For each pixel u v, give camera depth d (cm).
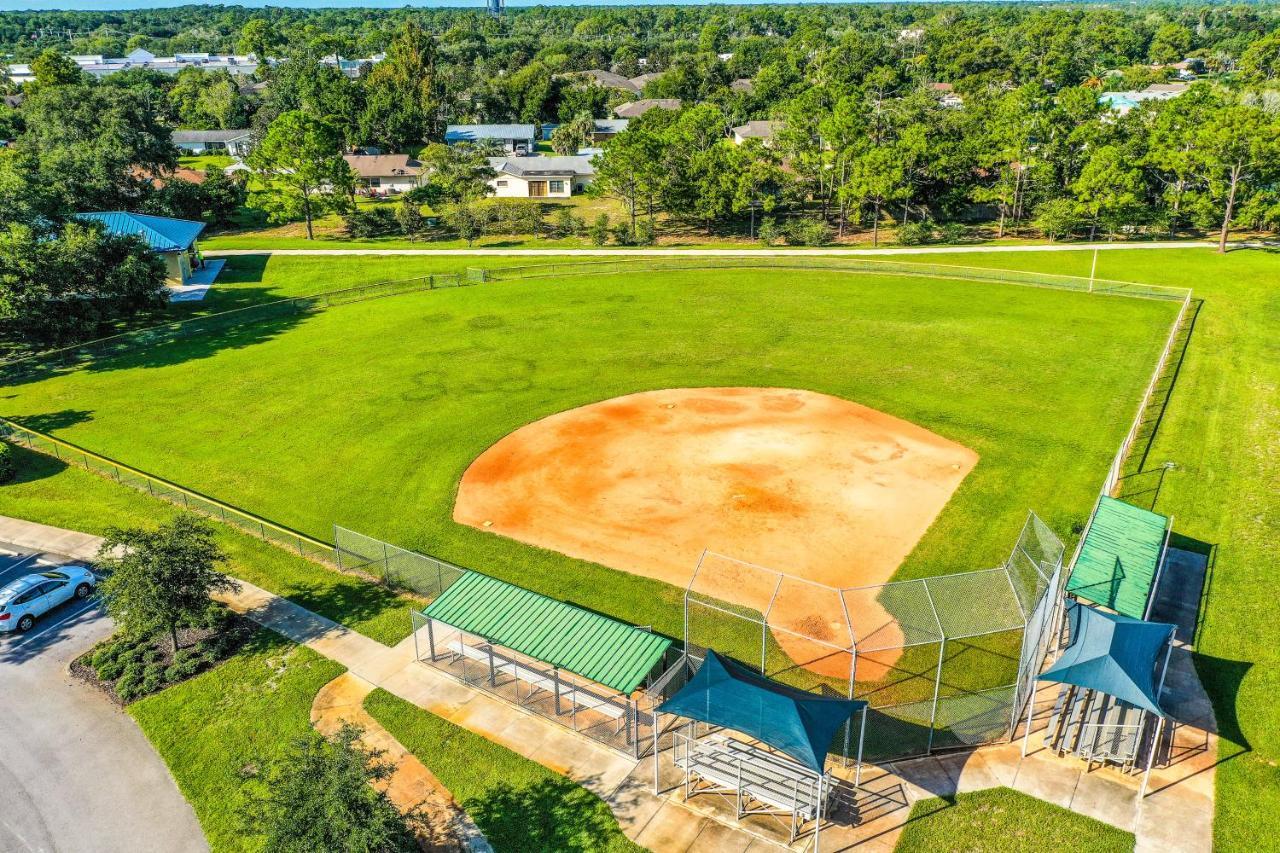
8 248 6156
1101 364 5731
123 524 4050
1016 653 3039
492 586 3078
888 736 2662
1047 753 2594
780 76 18075
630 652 2731
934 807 2412
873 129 11475
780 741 2269
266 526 3959
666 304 7375
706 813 2428
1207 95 9538
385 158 14088
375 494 4272
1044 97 10456
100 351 6334
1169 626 2609
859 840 2317
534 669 3003
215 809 2500
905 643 3078
